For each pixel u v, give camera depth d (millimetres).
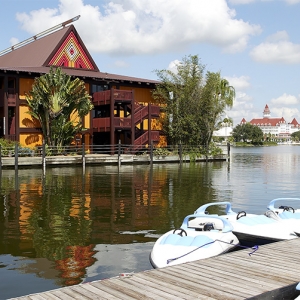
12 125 32938
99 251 9031
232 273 6480
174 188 18906
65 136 32281
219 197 16500
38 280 7336
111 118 33875
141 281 6113
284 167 31859
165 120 38625
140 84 38094
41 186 18875
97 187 18781
